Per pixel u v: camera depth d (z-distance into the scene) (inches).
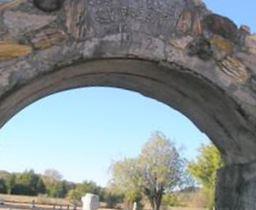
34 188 3006.9
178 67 334.0
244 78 341.7
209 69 337.1
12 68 311.7
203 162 1750.7
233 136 369.4
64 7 320.5
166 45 331.3
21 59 313.1
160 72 346.6
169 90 371.9
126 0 328.8
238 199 380.2
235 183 385.1
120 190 2180.1
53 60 316.8
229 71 339.9
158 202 2096.5
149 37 329.4
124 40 325.7
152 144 2114.9
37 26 316.5
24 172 3043.8
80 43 320.5
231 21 341.7
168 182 2091.5
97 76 366.3
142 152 2134.6
